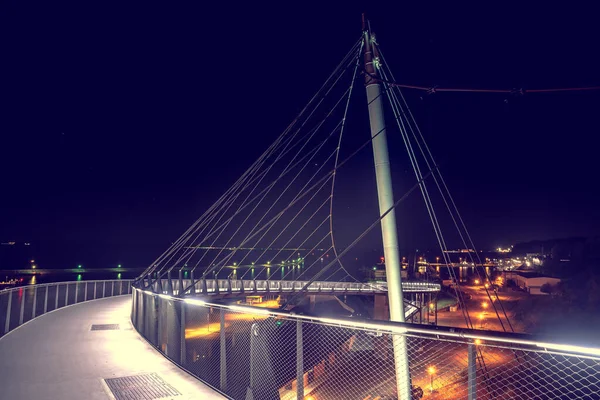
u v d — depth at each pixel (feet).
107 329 44.52
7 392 21.34
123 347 34.06
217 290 158.71
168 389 21.97
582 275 281.54
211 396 20.83
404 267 440.86
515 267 518.37
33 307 54.13
